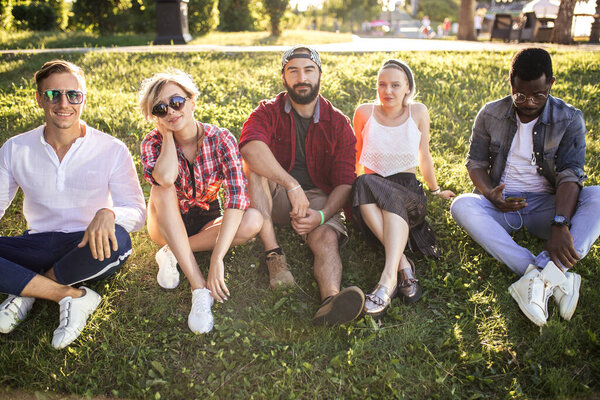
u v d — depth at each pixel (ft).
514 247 10.30
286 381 8.26
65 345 8.79
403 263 10.27
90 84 22.11
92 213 10.02
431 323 9.61
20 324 9.33
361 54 29.32
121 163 10.01
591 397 8.02
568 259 9.45
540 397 8.13
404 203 10.07
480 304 10.00
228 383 8.28
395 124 11.25
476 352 8.95
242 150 10.78
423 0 139.74
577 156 10.57
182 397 8.06
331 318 9.01
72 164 9.67
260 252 11.52
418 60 26.78
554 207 11.10
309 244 10.51
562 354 8.77
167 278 10.18
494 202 10.82
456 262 11.22
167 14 36.45
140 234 12.06
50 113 9.24
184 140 9.98
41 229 9.88
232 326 9.36
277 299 10.04
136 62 26.00
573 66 26.45
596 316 9.59
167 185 9.37
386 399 8.05
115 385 8.29
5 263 8.98
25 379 8.30
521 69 9.89
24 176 9.63
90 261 9.36
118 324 9.38
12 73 23.22
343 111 18.97
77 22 55.36
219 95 20.04
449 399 8.11
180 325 9.47
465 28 61.67
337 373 8.46
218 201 11.20
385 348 9.03
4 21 48.60
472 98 20.76
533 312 9.27
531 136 10.91
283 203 11.40
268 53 27.96
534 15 51.75
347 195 10.84
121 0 55.57
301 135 11.25
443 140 17.22
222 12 61.52
